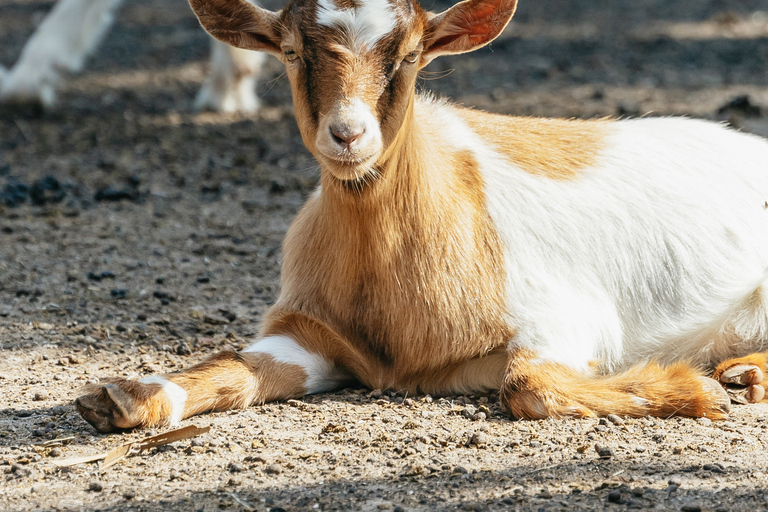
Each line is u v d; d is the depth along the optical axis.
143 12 28.06
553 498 4.35
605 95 16.39
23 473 4.74
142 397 5.32
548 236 6.23
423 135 5.88
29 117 15.53
